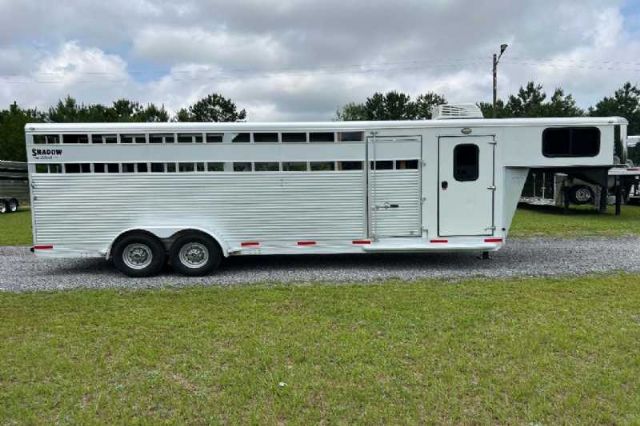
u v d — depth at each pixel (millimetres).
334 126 7020
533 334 4336
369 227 7172
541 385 3387
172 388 3447
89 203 6945
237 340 4336
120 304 5562
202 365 3818
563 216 15172
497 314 4957
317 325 4699
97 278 7086
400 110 39562
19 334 4598
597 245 9570
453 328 4555
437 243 7188
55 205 6910
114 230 7008
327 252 7180
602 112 53406
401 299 5547
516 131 7125
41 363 3893
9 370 3777
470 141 7098
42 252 6953
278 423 2982
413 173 7113
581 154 7176
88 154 6879
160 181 6973
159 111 44188
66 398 3326
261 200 7086
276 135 7008
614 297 5535
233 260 8352
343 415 3055
